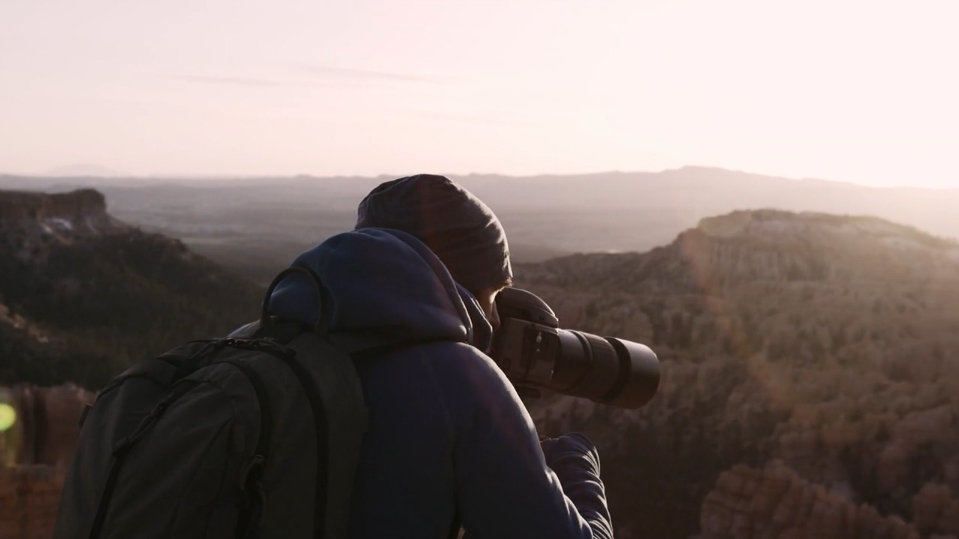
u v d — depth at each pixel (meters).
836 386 46.78
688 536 37.00
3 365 70.94
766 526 31.05
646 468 41.41
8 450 31.33
